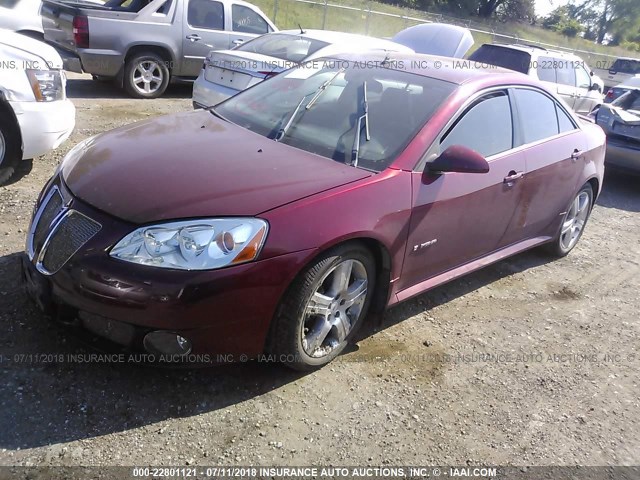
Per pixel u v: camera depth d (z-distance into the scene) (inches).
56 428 101.4
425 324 153.6
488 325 159.0
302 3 905.5
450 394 127.3
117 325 104.3
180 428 105.8
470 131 150.3
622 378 144.3
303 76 168.1
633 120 321.1
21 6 385.1
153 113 331.9
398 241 129.4
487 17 1893.5
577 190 198.4
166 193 110.2
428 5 1664.6
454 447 112.5
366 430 112.7
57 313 110.5
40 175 213.2
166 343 105.0
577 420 126.1
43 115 195.2
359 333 143.3
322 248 111.9
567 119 194.4
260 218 107.6
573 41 1699.1
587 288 193.5
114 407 107.9
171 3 368.2
